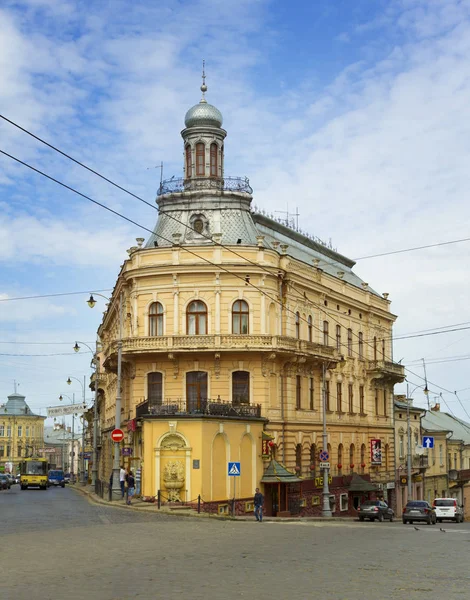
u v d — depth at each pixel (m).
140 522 34.31
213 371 52.41
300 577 18.69
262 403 52.50
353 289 69.38
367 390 72.06
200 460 45.50
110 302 69.00
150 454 46.72
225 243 55.28
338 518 50.84
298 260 57.91
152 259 53.47
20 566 20.12
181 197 57.12
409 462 73.06
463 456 99.38
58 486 100.88
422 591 16.91
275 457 53.16
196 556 22.55
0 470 146.62
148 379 53.66
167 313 52.91
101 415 92.56
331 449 62.91
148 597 15.74
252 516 46.53
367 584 17.80
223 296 52.59
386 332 78.19
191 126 59.03
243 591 16.55
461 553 24.95
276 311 54.31
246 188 58.31
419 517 49.25
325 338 62.78
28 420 170.38
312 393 60.12
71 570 19.48
